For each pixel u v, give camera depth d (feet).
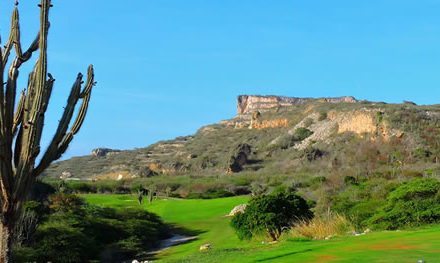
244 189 308.81
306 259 52.90
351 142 372.79
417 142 327.47
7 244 31.96
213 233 157.99
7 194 31.81
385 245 58.18
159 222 170.81
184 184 348.18
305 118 490.90
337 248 58.85
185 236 161.48
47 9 32.35
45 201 143.43
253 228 107.55
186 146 568.00
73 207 141.38
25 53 33.01
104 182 345.92
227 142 545.85
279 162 412.36
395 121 359.87
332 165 326.65
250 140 521.24
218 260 64.44
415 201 91.40
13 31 32.89
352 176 184.03
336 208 110.01
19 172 31.94
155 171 491.72
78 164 544.21
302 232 91.86
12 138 32.17
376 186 132.16
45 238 107.65
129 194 303.68
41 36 32.04
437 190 93.45
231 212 195.93
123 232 138.51
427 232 69.77
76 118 34.14
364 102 464.24
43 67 32.04
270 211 106.63
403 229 84.28
